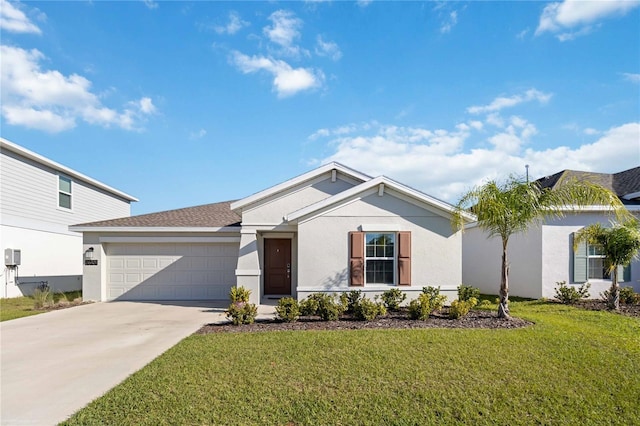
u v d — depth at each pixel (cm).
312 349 701
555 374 570
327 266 1191
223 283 1518
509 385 530
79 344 791
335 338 775
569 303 1252
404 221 1205
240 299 1277
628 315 1028
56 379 579
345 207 1204
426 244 1202
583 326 877
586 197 958
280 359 646
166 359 654
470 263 1814
